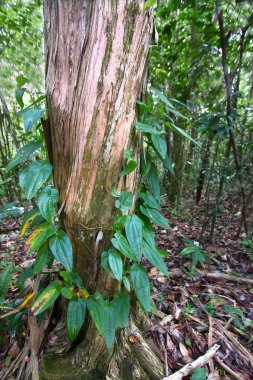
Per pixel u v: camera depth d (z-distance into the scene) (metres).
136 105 0.69
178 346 1.07
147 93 0.76
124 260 0.82
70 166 0.72
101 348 0.89
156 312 1.21
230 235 2.41
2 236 2.17
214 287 1.56
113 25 0.60
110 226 0.75
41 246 0.75
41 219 0.87
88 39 0.61
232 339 1.12
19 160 0.74
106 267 0.74
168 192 3.63
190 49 2.15
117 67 0.62
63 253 0.67
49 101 0.70
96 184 0.70
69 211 0.73
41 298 0.71
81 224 0.74
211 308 1.33
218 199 2.11
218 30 1.79
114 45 0.61
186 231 2.51
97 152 0.67
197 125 1.88
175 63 2.25
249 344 1.14
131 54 0.63
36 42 2.36
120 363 0.90
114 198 0.72
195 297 1.42
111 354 0.90
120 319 0.80
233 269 1.82
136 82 0.67
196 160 3.82
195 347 1.08
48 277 1.02
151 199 0.85
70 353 0.91
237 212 2.95
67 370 0.88
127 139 0.69
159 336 1.08
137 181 0.81
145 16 0.63
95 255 0.78
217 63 2.12
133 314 1.01
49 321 0.96
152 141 0.75
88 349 0.89
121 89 0.64
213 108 2.13
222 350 1.08
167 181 3.94
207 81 2.39
